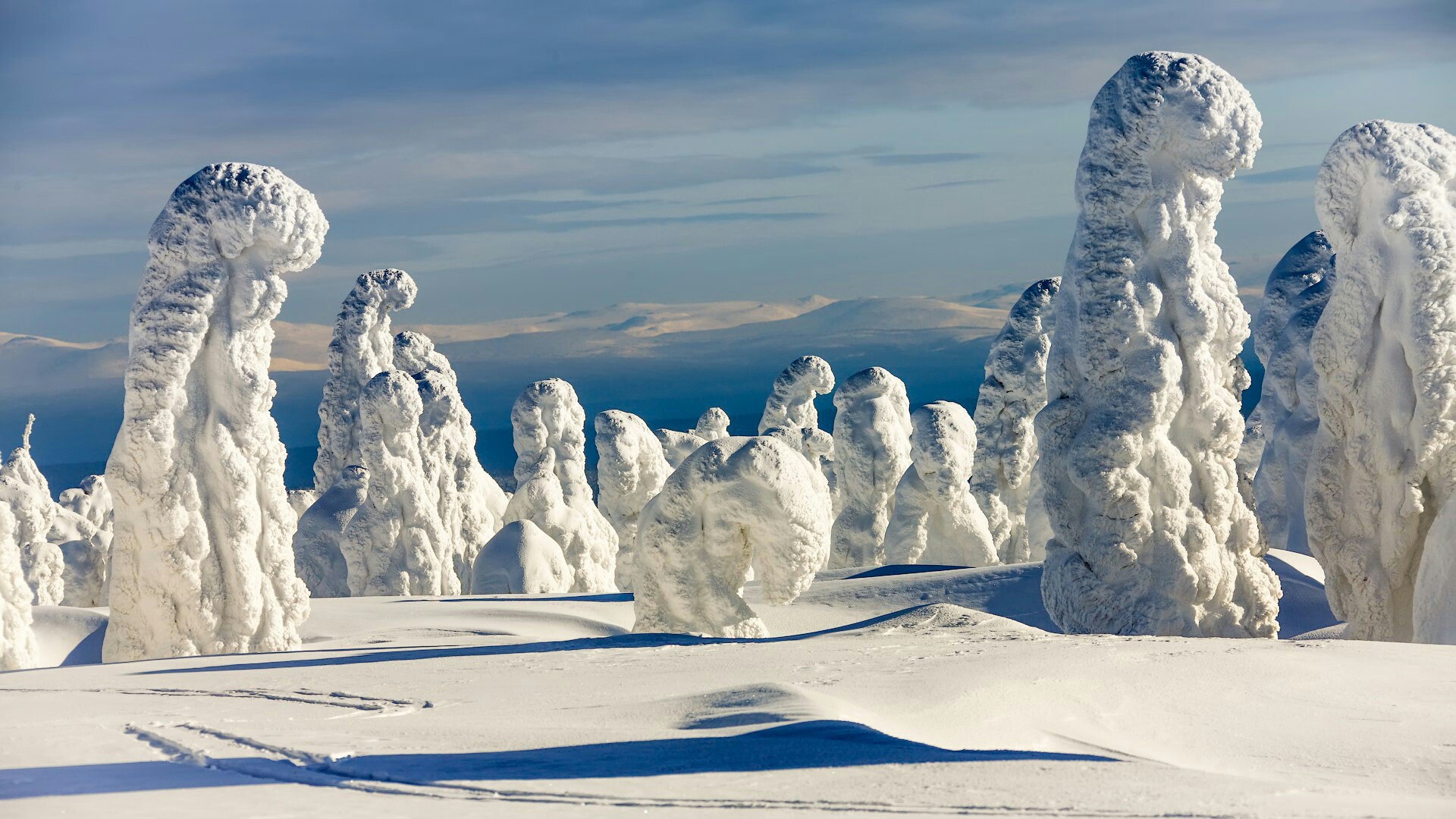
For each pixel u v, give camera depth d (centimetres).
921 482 3259
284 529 1853
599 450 3734
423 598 2698
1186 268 1783
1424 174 1739
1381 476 1761
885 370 3631
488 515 3606
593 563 3591
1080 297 1808
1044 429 1831
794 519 1614
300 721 950
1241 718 973
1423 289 1705
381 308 3975
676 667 1234
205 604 1766
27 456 3200
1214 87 1769
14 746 838
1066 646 1273
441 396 3491
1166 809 632
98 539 3600
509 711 1002
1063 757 775
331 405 3931
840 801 645
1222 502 1800
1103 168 1798
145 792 673
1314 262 3303
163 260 1789
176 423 1775
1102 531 1777
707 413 4856
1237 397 1847
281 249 1825
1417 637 1658
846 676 1118
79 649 2114
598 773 717
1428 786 780
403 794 668
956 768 727
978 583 2547
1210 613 1792
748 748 789
